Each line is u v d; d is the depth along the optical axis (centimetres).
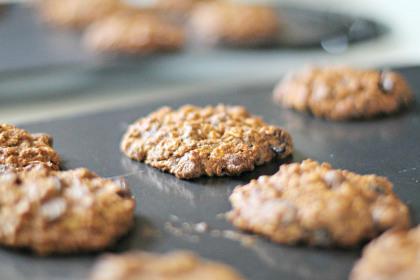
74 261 30
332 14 67
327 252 30
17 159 34
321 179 31
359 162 37
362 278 28
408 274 26
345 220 30
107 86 52
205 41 58
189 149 36
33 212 30
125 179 35
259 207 31
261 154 36
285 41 59
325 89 42
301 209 30
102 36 56
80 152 38
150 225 32
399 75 46
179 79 54
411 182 35
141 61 54
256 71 54
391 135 40
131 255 29
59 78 51
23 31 62
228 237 31
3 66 53
